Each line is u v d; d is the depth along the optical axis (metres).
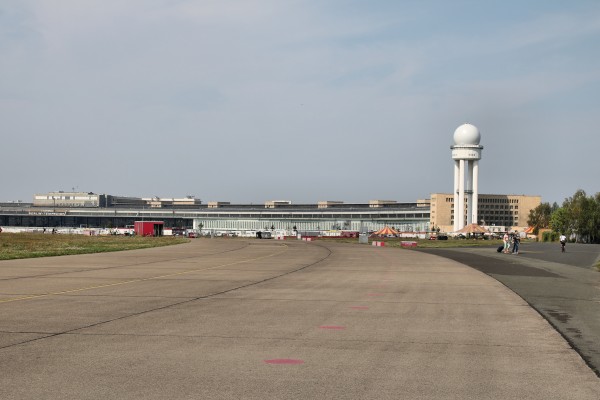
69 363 10.73
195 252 57.12
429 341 13.18
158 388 9.10
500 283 27.72
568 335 14.10
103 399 8.50
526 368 10.66
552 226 162.75
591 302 20.73
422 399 8.66
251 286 25.09
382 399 8.63
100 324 15.09
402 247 82.25
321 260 45.41
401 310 18.20
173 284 25.77
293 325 15.15
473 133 194.38
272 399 8.57
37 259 43.12
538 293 23.48
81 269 33.91
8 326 14.73
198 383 9.41
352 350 12.11
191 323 15.34
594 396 8.91
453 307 19.02
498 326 15.36
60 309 17.83
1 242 71.25
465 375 10.09
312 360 11.15
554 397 8.84
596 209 141.50
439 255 55.56
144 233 132.75
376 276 30.81
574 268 39.06
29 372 10.05
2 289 23.33
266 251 61.25
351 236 169.88
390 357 11.47
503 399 8.71
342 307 18.73
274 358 11.29
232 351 11.89
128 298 20.67
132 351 11.80
